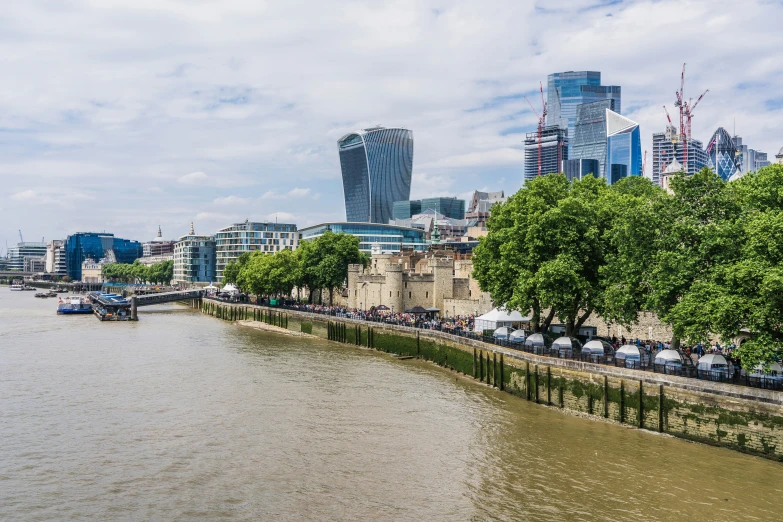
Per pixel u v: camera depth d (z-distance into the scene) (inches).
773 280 1978.3
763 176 2684.5
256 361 4116.6
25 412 2755.9
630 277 2696.9
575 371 2755.9
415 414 2758.4
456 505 1846.7
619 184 4510.3
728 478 1975.9
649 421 2442.2
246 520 1748.3
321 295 7460.6
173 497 1889.8
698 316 2249.0
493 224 3759.8
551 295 2994.6
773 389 2091.5
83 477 2033.7
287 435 2463.1
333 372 3730.3
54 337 5329.7
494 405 2910.9
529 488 1958.7
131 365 3900.1
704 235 2404.0
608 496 1893.5
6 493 1913.1
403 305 5689.0
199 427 2554.1
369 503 1859.0
